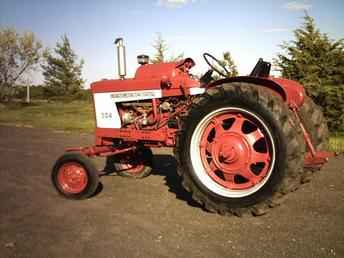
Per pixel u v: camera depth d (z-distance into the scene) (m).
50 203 4.25
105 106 4.92
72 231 3.41
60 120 15.12
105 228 3.46
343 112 10.07
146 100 4.68
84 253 2.96
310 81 10.27
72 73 36.47
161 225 3.50
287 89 4.18
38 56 35.72
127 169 5.41
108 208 4.03
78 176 4.38
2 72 34.19
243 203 3.49
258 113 3.41
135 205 4.11
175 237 3.22
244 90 3.49
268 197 3.38
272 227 3.38
